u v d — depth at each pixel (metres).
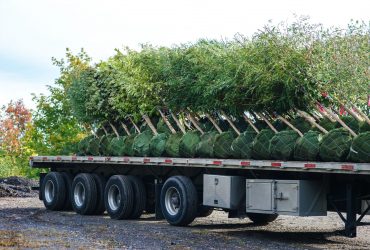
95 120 17.75
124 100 16.56
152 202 15.26
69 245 10.00
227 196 12.26
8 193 22.55
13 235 11.03
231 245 10.64
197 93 14.38
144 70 15.77
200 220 15.20
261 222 14.48
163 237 11.44
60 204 17.11
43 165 18.17
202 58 14.02
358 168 9.57
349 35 12.19
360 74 11.82
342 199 10.78
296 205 10.79
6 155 38.78
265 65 12.30
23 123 43.94
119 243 10.47
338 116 11.79
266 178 11.87
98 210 16.12
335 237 12.10
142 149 14.84
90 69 17.62
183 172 13.85
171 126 15.27
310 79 11.99
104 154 16.47
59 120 29.02
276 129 12.70
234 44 13.42
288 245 10.82
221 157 12.83
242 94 13.12
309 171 10.47
